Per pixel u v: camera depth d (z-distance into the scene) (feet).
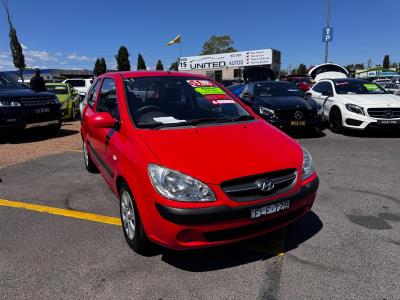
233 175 8.95
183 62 139.64
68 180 17.85
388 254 10.21
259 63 121.49
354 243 10.89
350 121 28.25
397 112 26.99
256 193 9.18
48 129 31.78
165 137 10.49
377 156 21.48
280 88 31.63
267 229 9.63
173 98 13.17
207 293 8.71
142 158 9.68
